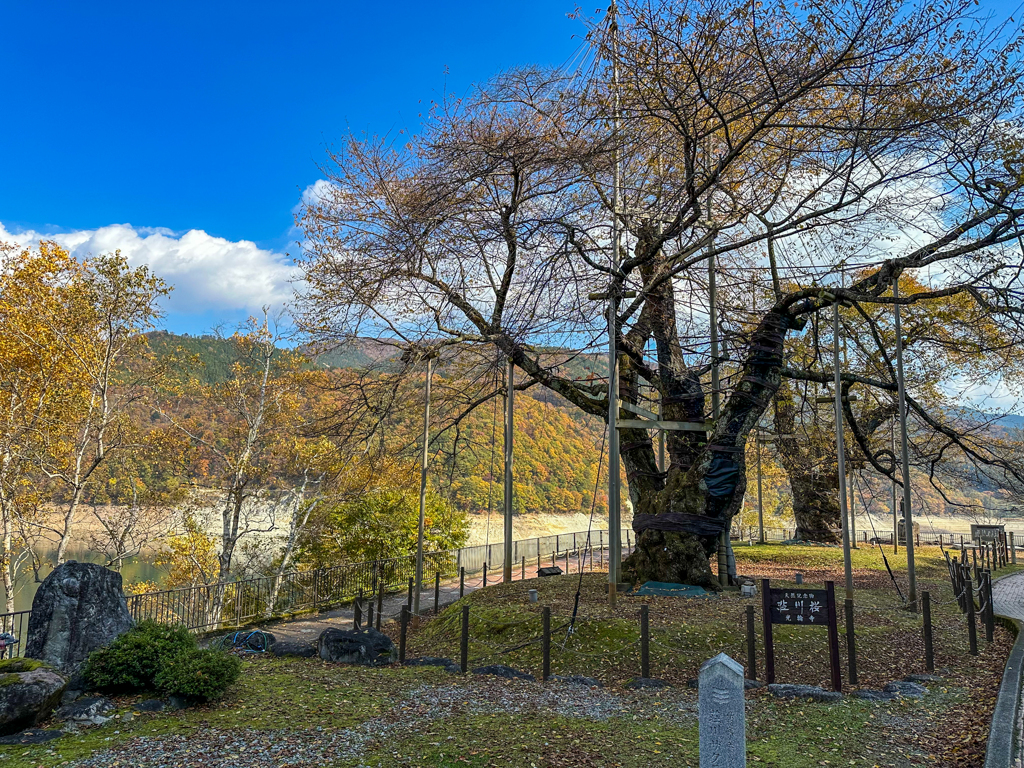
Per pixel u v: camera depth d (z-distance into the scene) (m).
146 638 8.96
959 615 15.48
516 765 6.62
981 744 7.20
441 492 30.30
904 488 16.58
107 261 22.33
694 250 16.84
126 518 25.61
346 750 7.04
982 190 13.59
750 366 17.94
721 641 12.27
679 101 14.22
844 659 11.42
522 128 15.93
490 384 22.08
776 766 6.72
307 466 26.09
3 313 21.84
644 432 19.77
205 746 7.09
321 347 19.59
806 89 12.86
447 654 13.80
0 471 21.41
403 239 16.16
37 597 9.38
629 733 7.72
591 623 13.38
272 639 13.17
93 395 23.38
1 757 6.66
